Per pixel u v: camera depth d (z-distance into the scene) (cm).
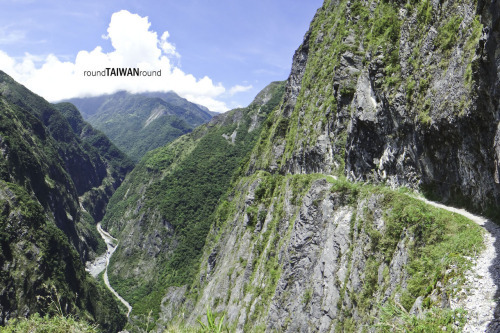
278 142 7781
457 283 1186
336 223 2672
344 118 3888
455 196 1925
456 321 1030
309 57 7488
